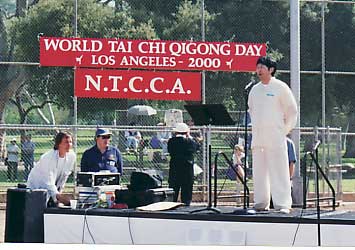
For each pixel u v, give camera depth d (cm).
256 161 1823
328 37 3825
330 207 2422
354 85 3838
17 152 3309
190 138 2517
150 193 1897
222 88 3534
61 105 3525
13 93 3531
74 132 2922
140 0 3672
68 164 1889
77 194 1933
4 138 3378
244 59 3241
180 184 2492
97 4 3628
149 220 1711
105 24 3638
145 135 3584
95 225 1750
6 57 3566
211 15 3656
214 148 3272
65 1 3600
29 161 3262
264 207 1827
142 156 3325
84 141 3647
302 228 1639
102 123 3538
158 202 1886
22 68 3541
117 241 1730
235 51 3234
